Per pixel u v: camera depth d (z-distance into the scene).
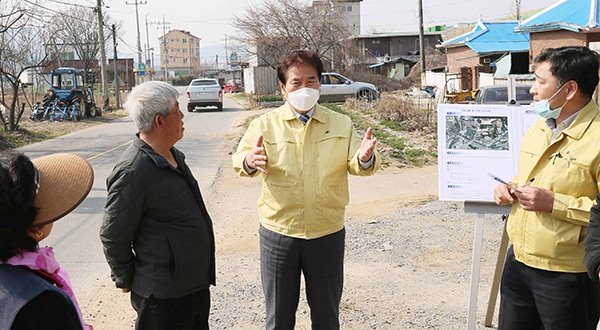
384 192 9.45
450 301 4.80
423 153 13.00
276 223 3.27
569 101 2.78
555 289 2.82
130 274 2.80
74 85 25.91
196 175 11.20
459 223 7.15
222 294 5.07
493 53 29.78
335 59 38.34
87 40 41.72
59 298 1.62
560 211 2.71
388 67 52.31
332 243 3.29
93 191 9.73
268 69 39.31
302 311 4.67
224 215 8.03
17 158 1.75
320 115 3.29
